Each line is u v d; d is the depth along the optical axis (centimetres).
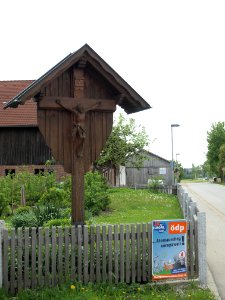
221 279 886
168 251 789
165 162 6047
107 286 740
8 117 3266
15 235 729
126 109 918
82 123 820
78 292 697
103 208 2061
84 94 840
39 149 3259
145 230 784
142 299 696
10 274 721
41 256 734
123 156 3703
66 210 1336
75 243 754
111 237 768
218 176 9669
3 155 3262
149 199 2758
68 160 822
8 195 2023
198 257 807
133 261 776
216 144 9388
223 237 1398
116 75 830
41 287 724
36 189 2117
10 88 3541
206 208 2456
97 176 2186
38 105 805
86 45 802
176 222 795
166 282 782
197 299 707
